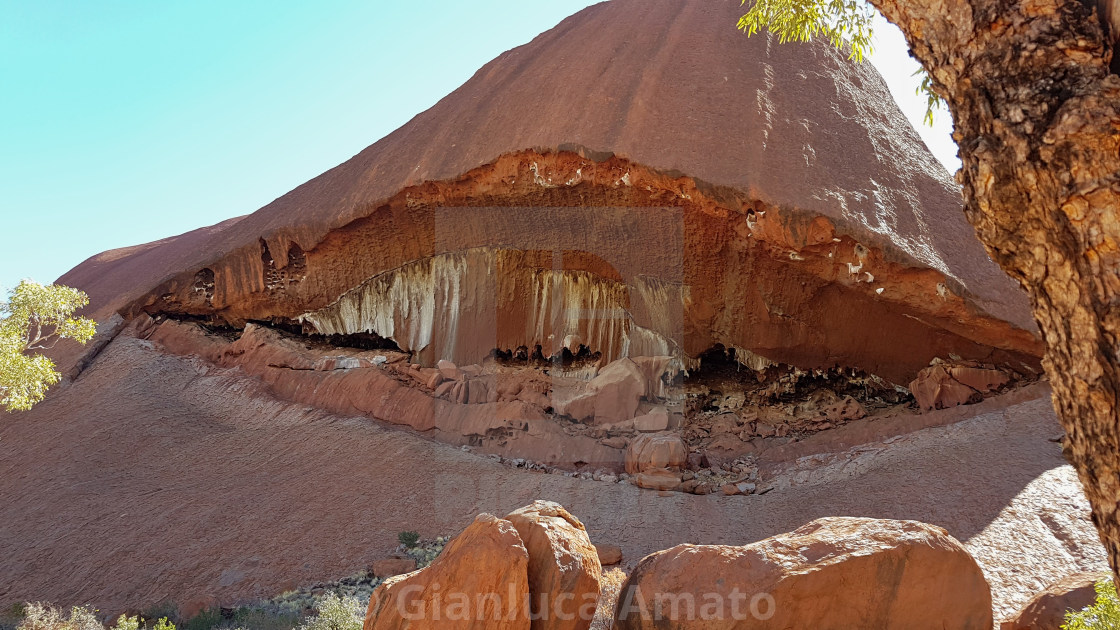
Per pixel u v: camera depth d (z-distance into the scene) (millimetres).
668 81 16109
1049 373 3158
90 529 13023
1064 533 8008
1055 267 3016
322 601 9234
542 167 14828
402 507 11906
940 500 9328
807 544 4637
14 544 13023
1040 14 3102
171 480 14484
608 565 4648
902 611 4484
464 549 4305
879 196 14102
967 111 3357
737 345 15594
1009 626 5434
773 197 13219
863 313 14508
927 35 3557
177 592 10742
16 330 13750
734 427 14891
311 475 13609
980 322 13109
